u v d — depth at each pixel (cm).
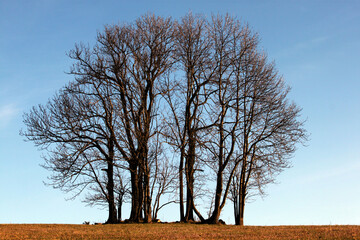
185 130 3369
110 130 3294
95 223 3412
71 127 3225
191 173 3372
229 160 3394
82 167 3269
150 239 2141
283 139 3228
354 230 2431
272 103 3250
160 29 3444
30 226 2880
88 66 3406
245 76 3338
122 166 3284
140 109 3372
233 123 3338
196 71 3444
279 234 2375
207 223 3291
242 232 2545
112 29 3466
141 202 3341
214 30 3441
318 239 2020
